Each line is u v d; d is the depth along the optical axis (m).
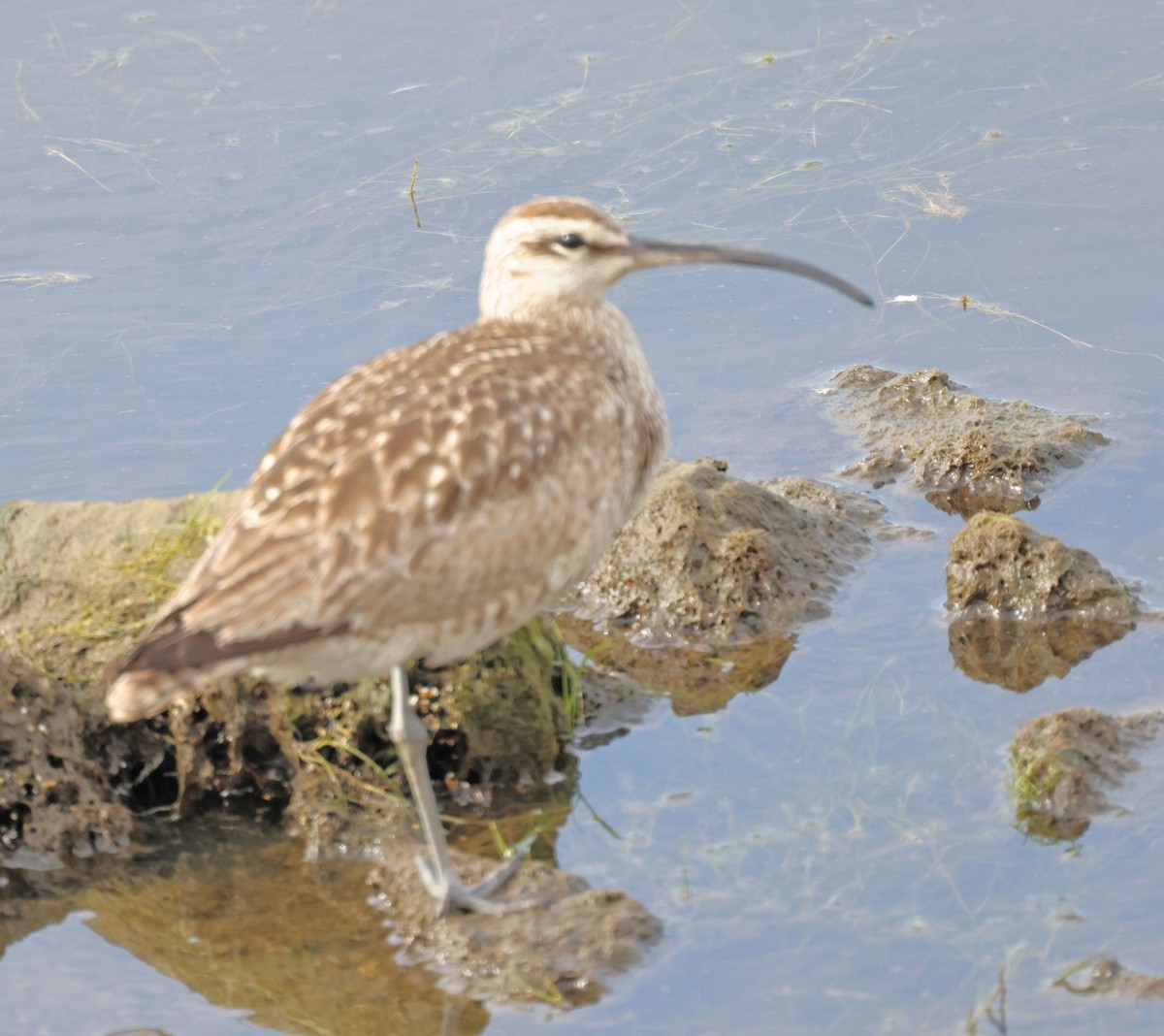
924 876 10.73
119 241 18.78
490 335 10.91
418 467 9.73
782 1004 9.78
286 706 11.77
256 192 19.59
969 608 13.66
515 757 11.95
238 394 16.52
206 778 11.92
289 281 18.09
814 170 19.83
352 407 10.06
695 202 19.31
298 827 11.71
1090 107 20.64
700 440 16.12
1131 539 14.38
